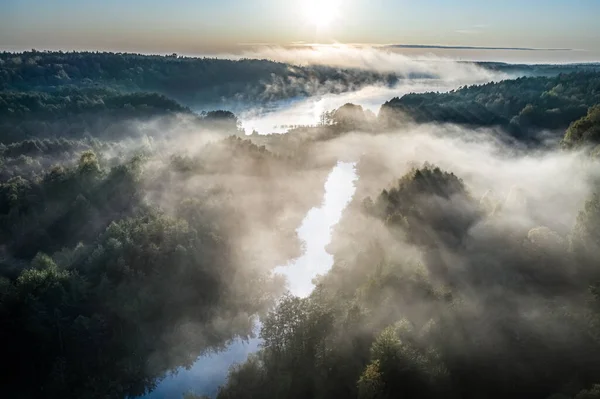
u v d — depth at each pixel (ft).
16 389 238.89
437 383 160.25
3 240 319.27
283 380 209.97
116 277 280.92
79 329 254.68
